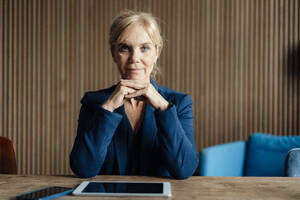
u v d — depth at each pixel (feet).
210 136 10.84
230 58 10.77
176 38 10.83
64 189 2.84
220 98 10.81
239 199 2.64
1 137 4.92
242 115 10.79
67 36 11.00
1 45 11.09
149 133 4.23
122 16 4.18
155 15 10.83
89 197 2.66
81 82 11.00
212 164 7.64
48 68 11.05
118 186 2.99
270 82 10.69
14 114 11.12
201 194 2.81
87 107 4.46
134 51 4.03
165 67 10.85
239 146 8.83
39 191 2.76
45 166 11.10
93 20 10.94
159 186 3.00
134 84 3.80
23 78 11.10
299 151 4.64
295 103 10.61
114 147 4.27
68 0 10.95
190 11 10.80
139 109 4.46
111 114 3.71
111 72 10.96
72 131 11.06
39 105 11.09
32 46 11.06
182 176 3.56
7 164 4.86
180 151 3.62
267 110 10.73
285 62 10.63
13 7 11.04
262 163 8.43
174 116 3.72
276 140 8.51
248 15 10.73
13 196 2.76
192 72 10.82
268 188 3.05
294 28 10.61
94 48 10.98
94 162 3.62
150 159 4.20
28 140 11.12
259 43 10.71
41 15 11.03
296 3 10.57
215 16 10.78
